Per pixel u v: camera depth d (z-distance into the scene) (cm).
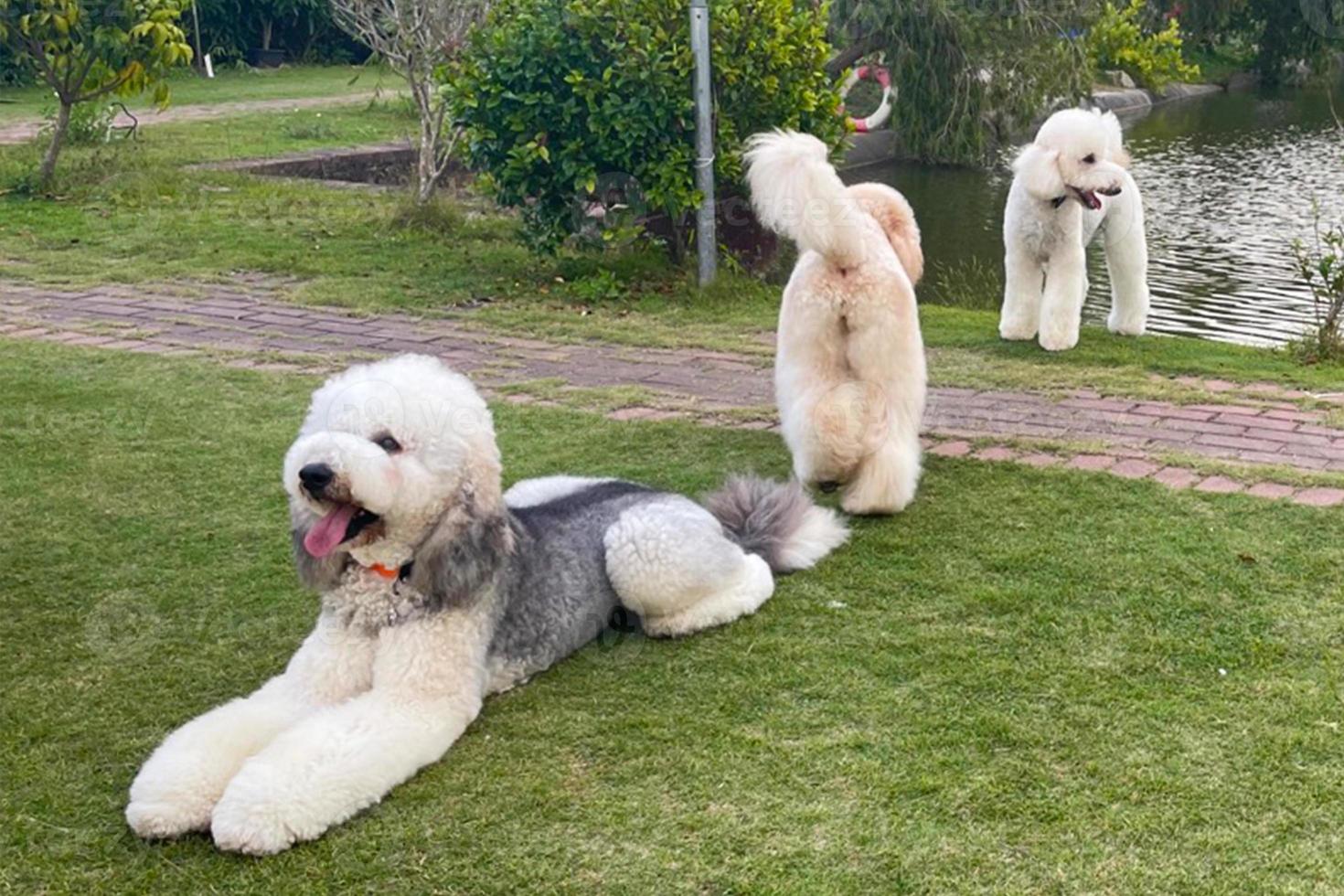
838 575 439
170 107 2122
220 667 385
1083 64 1449
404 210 1111
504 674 361
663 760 328
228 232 1068
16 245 1014
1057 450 562
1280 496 500
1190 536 462
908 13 1413
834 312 501
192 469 545
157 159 1459
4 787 322
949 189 1677
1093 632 393
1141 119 2527
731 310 873
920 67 1438
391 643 336
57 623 412
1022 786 314
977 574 437
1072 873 282
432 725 329
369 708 328
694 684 367
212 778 308
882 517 491
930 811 305
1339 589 419
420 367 343
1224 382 695
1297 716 343
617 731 342
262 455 561
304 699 342
